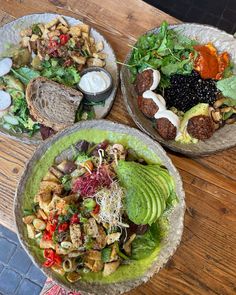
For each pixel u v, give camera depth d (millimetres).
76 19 501
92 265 386
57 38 487
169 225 400
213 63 481
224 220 447
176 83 479
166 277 429
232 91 465
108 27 517
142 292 425
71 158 424
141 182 392
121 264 397
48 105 456
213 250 438
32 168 405
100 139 425
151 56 478
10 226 444
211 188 457
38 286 692
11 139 466
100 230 389
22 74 480
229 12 806
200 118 447
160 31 478
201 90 478
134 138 421
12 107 469
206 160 466
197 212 448
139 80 465
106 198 387
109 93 474
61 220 390
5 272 697
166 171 409
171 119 440
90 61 492
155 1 809
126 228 396
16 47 500
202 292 428
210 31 488
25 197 402
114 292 376
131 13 522
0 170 458
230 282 431
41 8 523
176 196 397
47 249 386
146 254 397
